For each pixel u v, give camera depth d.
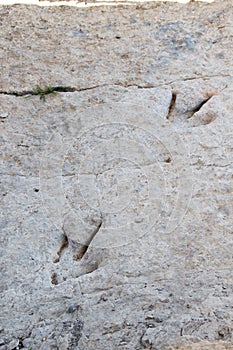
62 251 2.14
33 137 2.38
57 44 2.63
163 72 2.55
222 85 2.50
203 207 2.17
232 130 2.35
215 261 2.04
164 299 1.95
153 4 2.77
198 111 2.43
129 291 1.97
